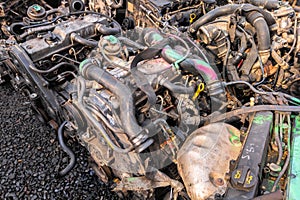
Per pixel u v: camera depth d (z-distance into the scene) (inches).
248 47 140.6
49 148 166.1
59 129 159.8
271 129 105.5
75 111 131.1
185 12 174.6
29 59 150.6
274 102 115.6
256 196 86.4
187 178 103.0
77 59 163.0
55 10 183.8
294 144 100.0
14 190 149.1
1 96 195.0
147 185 112.6
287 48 144.3
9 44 164.4
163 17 169.9
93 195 147.3
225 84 123.1
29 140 169.9
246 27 142.9
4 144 167.8
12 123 178.5
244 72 137.6
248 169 88.7
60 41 156.6
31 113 184.2
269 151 103.4
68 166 154.6
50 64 155.8
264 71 139.5
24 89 173.3
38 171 156.3
